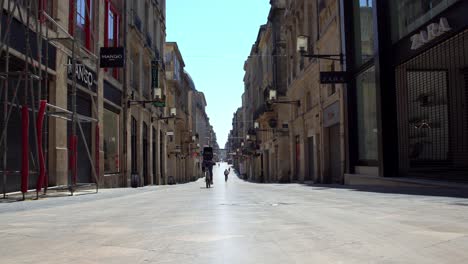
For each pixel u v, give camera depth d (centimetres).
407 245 498
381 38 1772
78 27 2058
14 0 1297
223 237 592
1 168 1396
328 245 513
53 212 981
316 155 3078
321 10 2859
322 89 2859
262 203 1126
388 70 1758
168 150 5472
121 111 2848
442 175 1425
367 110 2088
